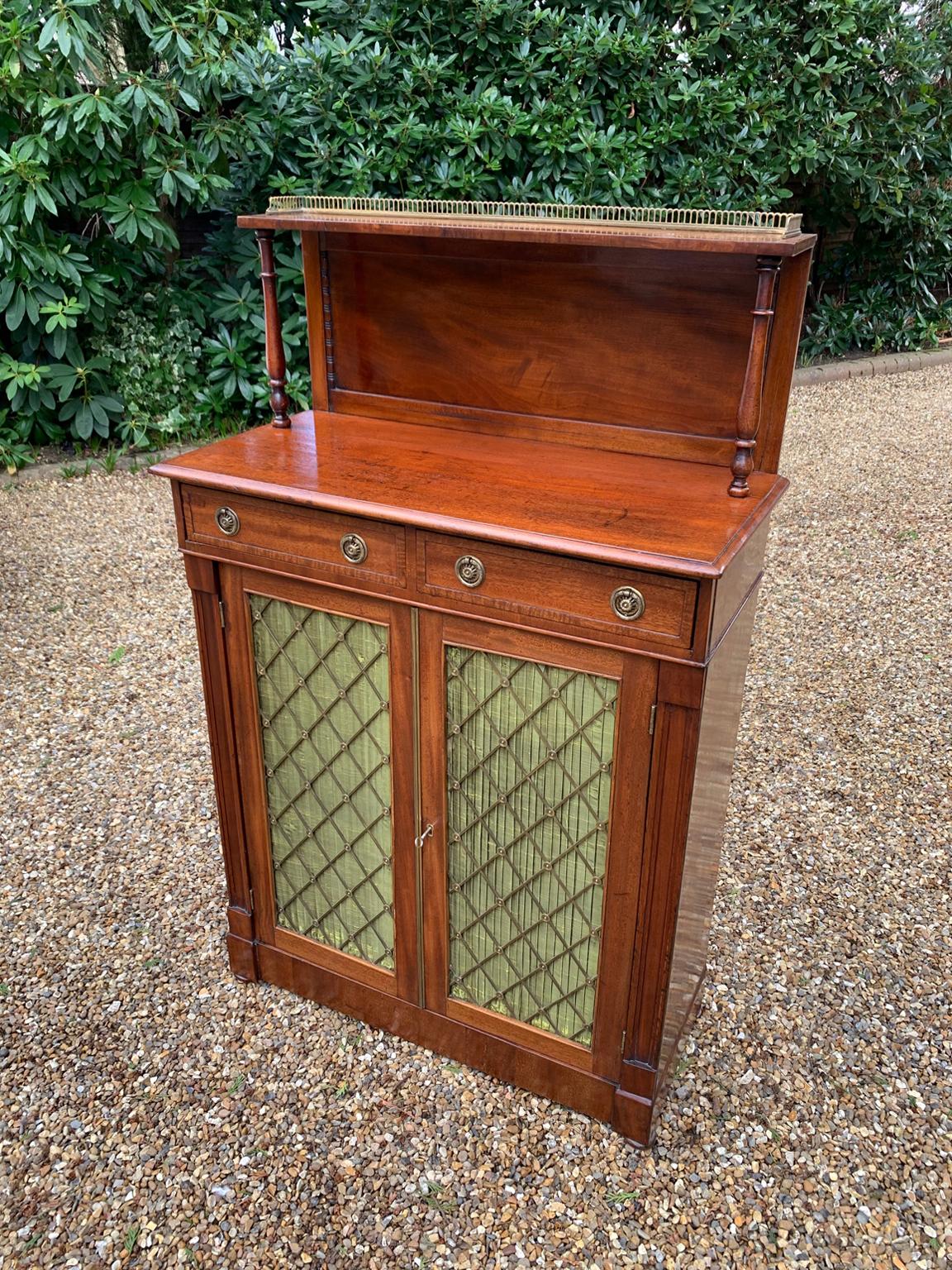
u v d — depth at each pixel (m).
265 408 5.20
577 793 1.63
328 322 2.07
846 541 4.44
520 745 1.65
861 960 2.26
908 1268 1.61
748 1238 1.66
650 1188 1.74
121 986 2.17
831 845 2.64
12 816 2.70
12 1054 1.99
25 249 4.18
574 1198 1.72
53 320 4.30
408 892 1.88
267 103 4.61
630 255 1.68
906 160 5.89
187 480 1.76
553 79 4.95
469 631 1.61
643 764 1.54
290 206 1.91
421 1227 1.67
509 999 1.87
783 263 1.58
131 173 4.39
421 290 1.92
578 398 1.85
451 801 1.77
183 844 2.61
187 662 3.48
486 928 1.84
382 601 1.68
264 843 2.03
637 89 5.00
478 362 1.93
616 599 1.44
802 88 5.45
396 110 4.76
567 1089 1.86
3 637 3.59
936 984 2.20
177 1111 1.88
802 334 6.85
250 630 1.86
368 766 1.83
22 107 4.16
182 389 5.00
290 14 5.19
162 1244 1.64
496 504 1.57
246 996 2.15
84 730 3.09
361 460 1.81
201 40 4.25
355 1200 1.71
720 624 1.46
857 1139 1.83
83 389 4.84
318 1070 1.97
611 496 1.61
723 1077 1.96
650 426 1.80
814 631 3.75
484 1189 1.73
